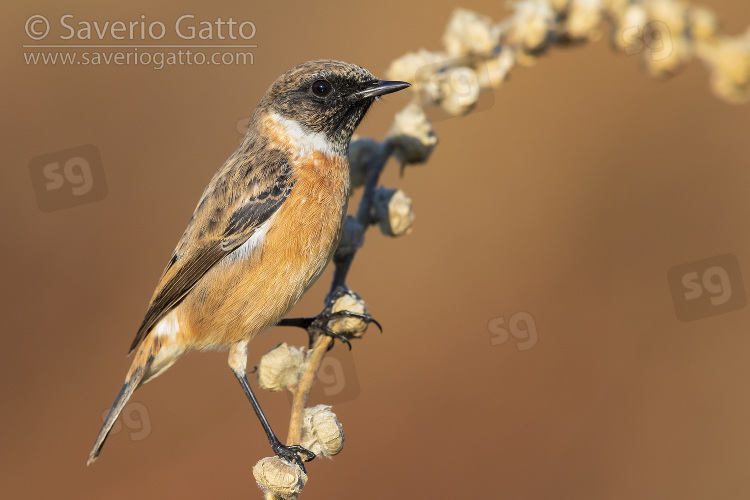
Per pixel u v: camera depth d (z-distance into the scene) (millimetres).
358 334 6758
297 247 7305
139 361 7688
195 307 7500
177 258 7609
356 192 8297
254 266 7320
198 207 7688
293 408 5910
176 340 7645
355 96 7477
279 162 7469
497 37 6461
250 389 7391
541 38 6215
